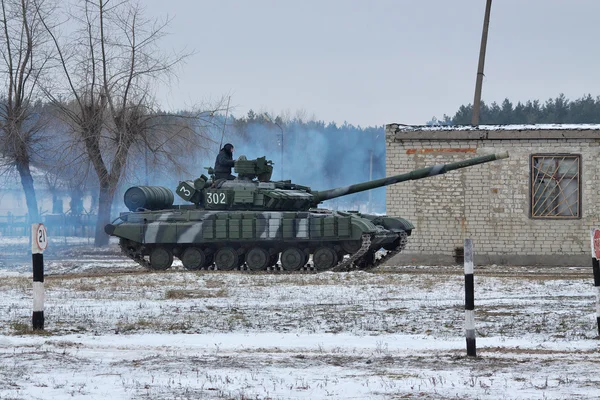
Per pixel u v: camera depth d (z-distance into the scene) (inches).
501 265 2696.9
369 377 781.3
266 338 1070.4
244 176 2402.8
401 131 2726.4
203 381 761.0
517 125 2746.1
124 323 1213.7
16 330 1130.0
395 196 2738.7
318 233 2234.3
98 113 3553.2
